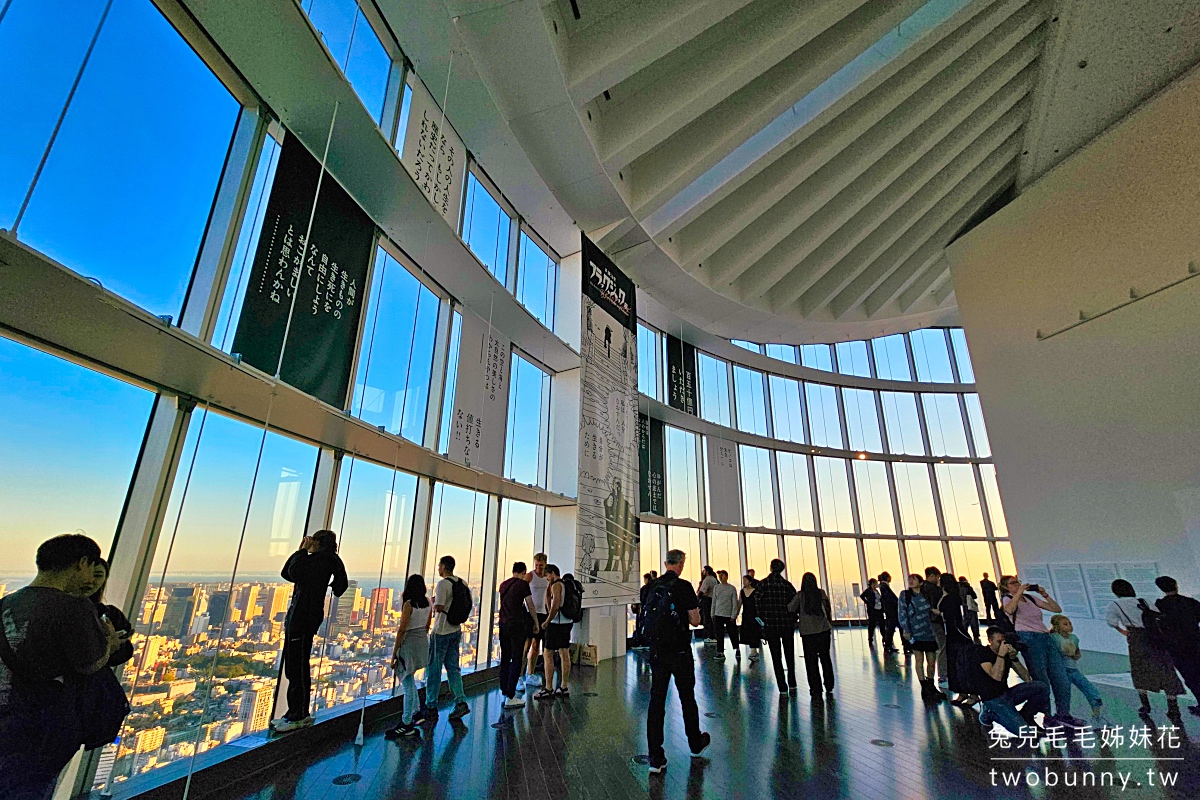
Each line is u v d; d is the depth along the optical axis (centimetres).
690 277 874
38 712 136
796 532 1202
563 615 479
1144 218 584
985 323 744
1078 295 638
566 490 681
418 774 278
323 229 371
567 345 657
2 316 189
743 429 1216
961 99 715
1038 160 714
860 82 609
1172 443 534
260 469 319
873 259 929
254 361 306
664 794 260
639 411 994
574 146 581
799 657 709
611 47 507
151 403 260
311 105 319
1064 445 629
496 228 628
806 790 266
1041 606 410
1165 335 552
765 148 696
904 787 270
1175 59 559
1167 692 381
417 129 461
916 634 479
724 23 566
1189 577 510
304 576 319
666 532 1005
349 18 396
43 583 149
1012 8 591
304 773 275
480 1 424
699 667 630
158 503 251
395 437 352
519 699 431
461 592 391
